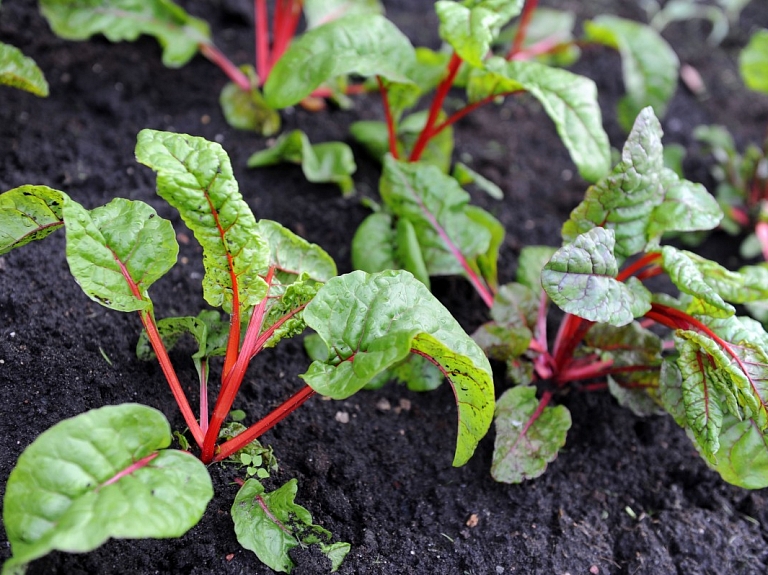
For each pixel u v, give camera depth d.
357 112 0.89
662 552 0.66
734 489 0.70
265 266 0.60
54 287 0.68
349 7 0.87
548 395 0.70
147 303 0.60
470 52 0.69
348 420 0.69
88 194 0.76
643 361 0.70
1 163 0.75
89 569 0.59
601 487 0.69
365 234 0.73
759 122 1.02
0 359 0.64
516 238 0.84
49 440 0.53
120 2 0.82
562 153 0.92
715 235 0.90
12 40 0.84
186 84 0.86
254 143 0.83
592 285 0.61
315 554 0.61
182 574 0.60
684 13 1.11
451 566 0.64
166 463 0.56
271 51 0.91
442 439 0.70
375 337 0.58
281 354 0.71
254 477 0.64
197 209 0.58
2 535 0.59
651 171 0.66
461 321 0.76
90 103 0.82
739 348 0.64
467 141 0.91
